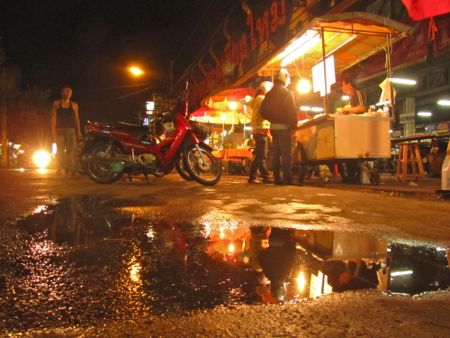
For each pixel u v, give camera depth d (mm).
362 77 10828
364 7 11508
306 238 2861
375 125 7922
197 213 3965
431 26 8219
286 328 1401
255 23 16500
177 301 1641
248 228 3227
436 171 9555
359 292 1754
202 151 7781
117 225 3309
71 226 3250
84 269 2080
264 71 11789
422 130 18531
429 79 16703
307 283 1880
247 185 7707
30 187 6914
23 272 2025
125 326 1411
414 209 4352
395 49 9625
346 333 1366
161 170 7883
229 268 2113
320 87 9727
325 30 8125
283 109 7703
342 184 8062
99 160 7715
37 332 1361
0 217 3666
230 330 1383
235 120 15812
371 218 3746
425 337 1345
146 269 2086
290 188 6895
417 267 2152
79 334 1350
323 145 8133
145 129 7980
